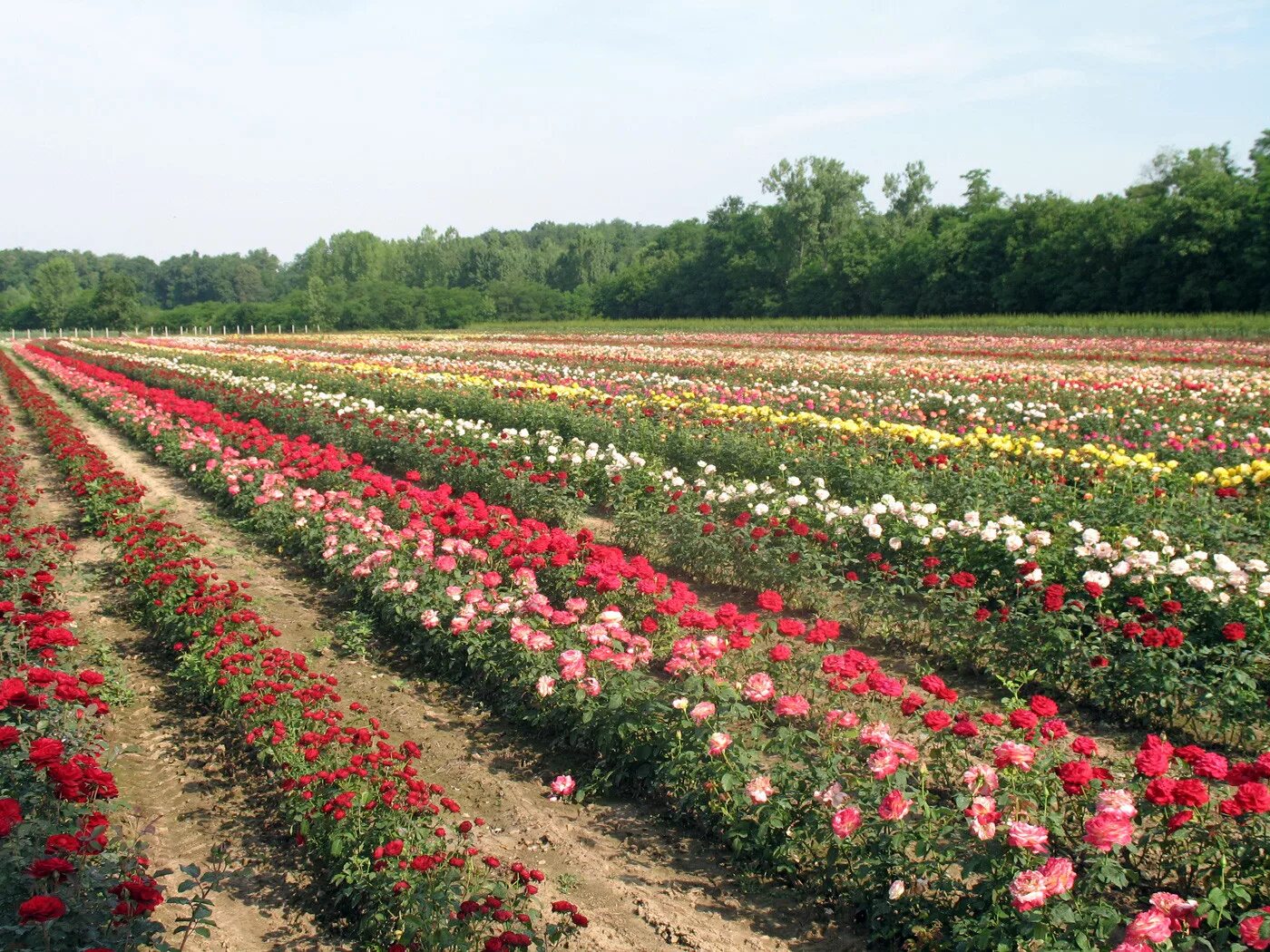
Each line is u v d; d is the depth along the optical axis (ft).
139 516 39.37
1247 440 49.47
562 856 19.93
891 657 29.76
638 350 143.23
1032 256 229.66
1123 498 35.88
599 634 23.76
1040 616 26.68
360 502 40.11
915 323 215.10
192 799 22.33
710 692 21.84
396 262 458.09
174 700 27.53
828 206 321.93
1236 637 23.07
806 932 17.33
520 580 28.71
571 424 59.93
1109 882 16.19
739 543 35.24
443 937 15.29
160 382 97.45
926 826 16.89
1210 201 189.26
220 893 18.83
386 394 80.48
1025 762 16.58
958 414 64.23
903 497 39.70
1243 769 15.84
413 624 30.25
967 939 14.94
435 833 18.45
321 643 31.30
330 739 20.48
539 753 24.25
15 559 33.37
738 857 19.25
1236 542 32.86
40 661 24.35
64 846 14.42
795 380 86.17
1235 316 169.48
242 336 261.85
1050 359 113.19
